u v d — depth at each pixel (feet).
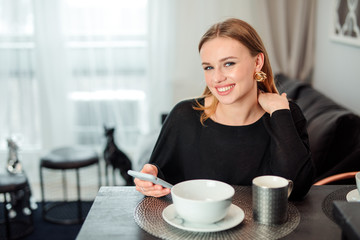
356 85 8.71
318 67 11.50
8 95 12.39
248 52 4.38
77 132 12.75
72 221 10.19
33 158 12.76
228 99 4.43
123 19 12.23
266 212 3.57
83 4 12.13
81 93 12.53
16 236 9.52
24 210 10.80
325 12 10.82
